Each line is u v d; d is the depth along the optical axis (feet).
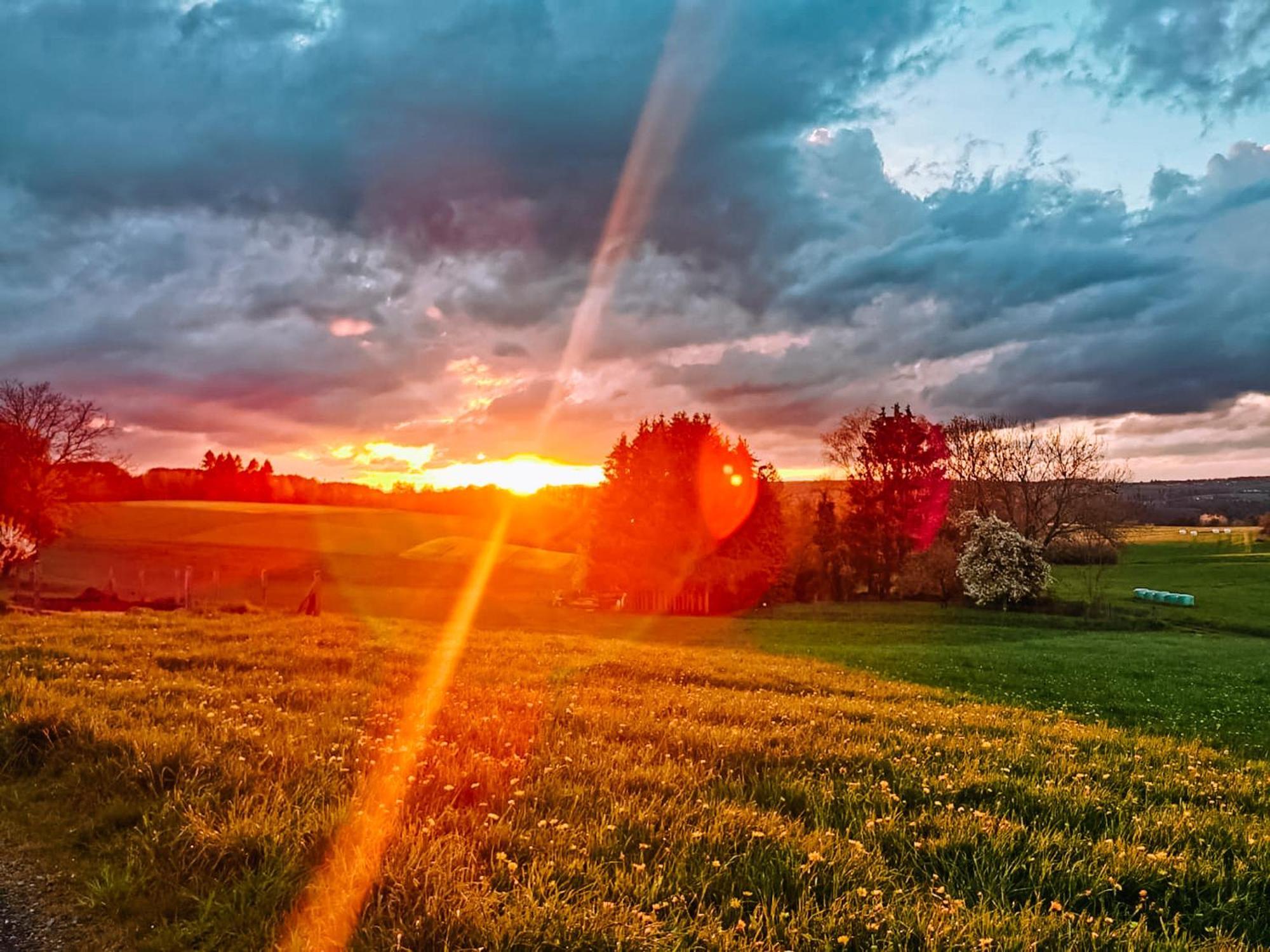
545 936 16.07
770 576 218.79
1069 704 68.64
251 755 27.17
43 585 196.85
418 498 465.88
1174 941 17.37
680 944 15.93
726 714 43.19
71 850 21.89
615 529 216.95
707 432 219.00
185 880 19.44
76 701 34.32
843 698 55.93
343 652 62.23
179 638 66.95
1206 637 170.60
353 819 21.53
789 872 19.81
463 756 29.30
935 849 22.16
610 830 21.97
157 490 480.64
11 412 223.10
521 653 74.28
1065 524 248.11
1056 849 22.75
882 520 244.42
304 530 367.66
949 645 136.77
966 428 267.59
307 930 16.65
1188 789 31.48
